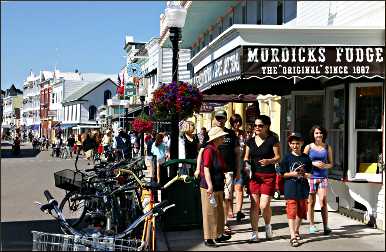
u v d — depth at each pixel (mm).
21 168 15984
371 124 9250
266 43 8250
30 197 10375
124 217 8008
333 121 10398
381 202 8625
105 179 8906
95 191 8750
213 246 7543
